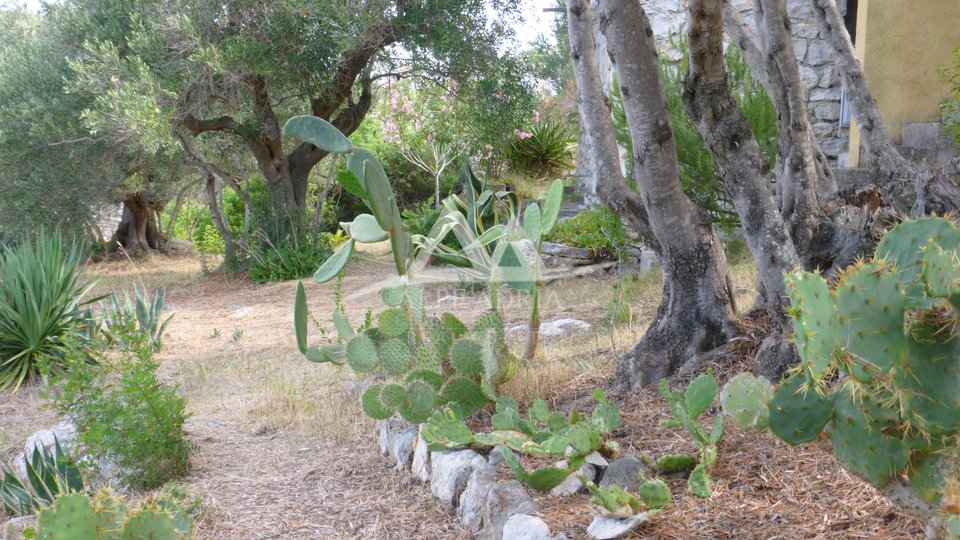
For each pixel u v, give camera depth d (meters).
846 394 2.03
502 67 13.04
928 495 1.93
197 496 3.94
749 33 4.98
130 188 17.16
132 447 4.15
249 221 15.00
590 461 3.32
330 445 4.74
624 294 7.30
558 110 19.97
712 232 4.26
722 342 4.22
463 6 12.37
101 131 12.00
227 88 12.88
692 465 3.11
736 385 2.20
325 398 5.70
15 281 7.13
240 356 7.78
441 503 3.63
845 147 9.34
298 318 4.57
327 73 12.41
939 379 1.84
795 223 3.97
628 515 2.71
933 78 7.68
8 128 11.75
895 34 7.69
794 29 9.39
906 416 1.86
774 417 2.11
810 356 1.92
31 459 4.84
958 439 1.87
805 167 3.95
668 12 9.43
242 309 10.91
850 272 1.89
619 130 8.23
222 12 11.98
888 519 2.48
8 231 12.38
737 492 2.88
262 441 4.92
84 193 12.66
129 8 12.03
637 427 3.72
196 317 10.72
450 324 4.45
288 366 7.05
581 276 9.66
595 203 10.27
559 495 3.16
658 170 4.05
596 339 5.71
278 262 13.90
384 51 13.41
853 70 5.72
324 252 14.47
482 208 7.14
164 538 2.61
